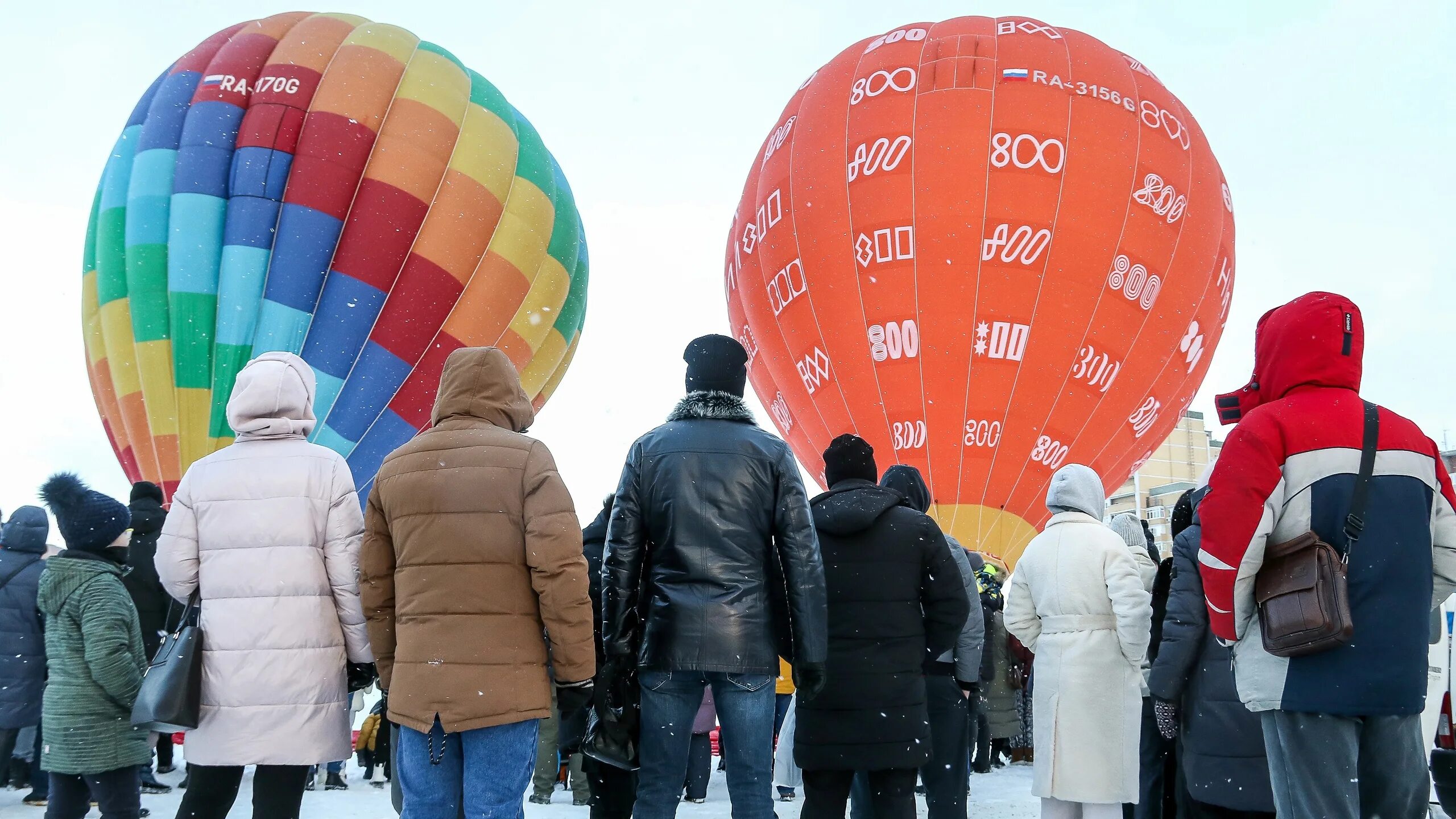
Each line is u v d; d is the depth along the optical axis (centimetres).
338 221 1518
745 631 369
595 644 488
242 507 371
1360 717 287
